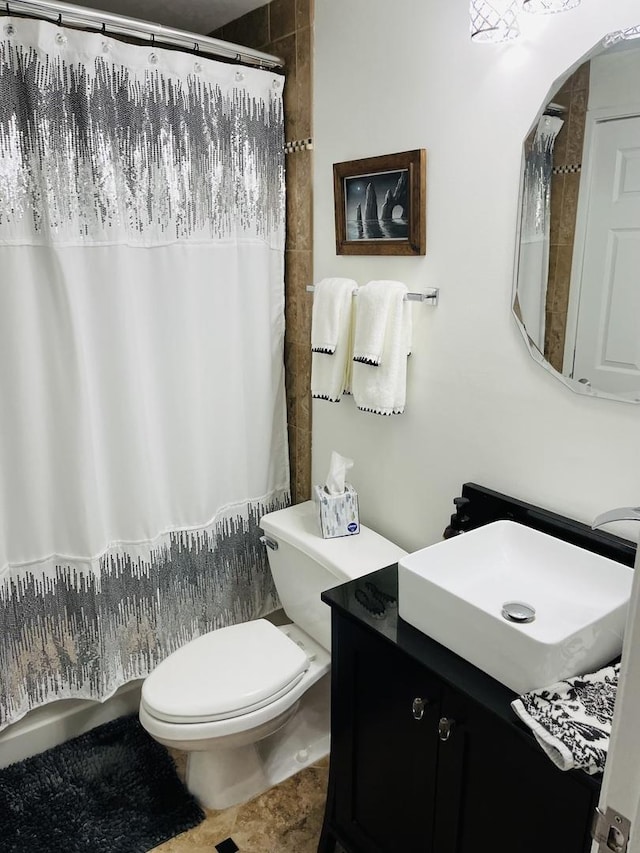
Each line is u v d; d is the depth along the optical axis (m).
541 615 1.35
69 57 1.67
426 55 1.68
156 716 1.71
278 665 1.84
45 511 1.90
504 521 1.59
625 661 0.62
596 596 1.38
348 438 2.16
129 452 1.96
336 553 1.90
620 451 1.43
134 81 1.78
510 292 1.59
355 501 2.01
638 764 0.62
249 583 2.39
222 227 2.05
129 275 1.88
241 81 2.00
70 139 1.71
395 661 1.42
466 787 1.32
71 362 1.80
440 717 1.33
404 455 1.97
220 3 2.14
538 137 1.46
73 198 1.74
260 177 2.12
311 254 2.18
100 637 2.00
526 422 1.61
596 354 1.44
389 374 1.83
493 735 1.23
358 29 1.85
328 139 2.02
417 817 1.46
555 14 1.39
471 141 1.61
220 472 2.22
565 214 1.44
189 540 2.18
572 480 1.53
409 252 1.80
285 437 2.41
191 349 2.04
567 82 1.39
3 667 1.91
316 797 1.97
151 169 1.86
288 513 2.17
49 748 2.12
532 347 1.55
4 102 1.62
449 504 1.86
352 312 1.94
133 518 2.02
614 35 1.29
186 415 2.07
